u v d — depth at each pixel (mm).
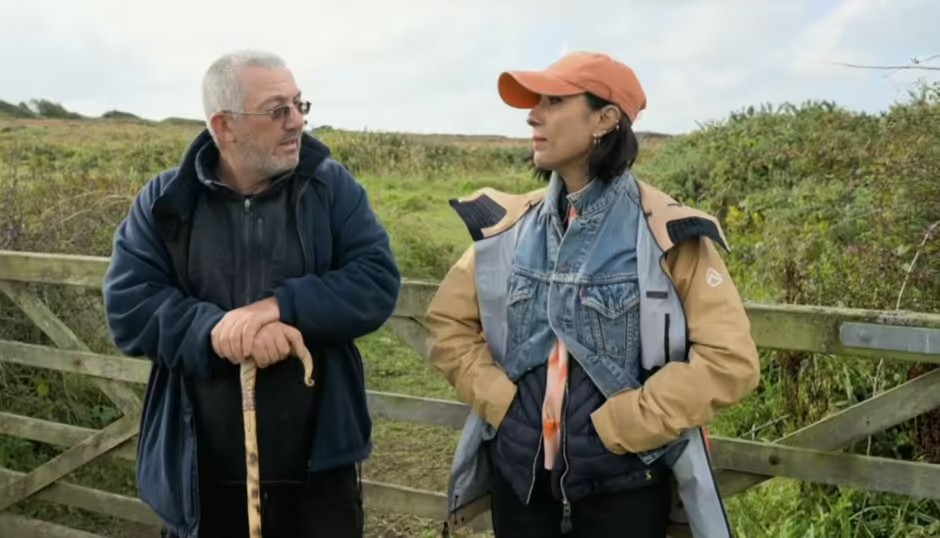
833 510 3154
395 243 9023
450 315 2297
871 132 8352
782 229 5812
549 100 2086
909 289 3674
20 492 3768
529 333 2152
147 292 2191
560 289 2096
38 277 3453
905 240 3939
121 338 2213
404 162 20000
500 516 2236
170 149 15281
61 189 6391
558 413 2088
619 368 2057
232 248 2197
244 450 2207
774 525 3227
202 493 2252
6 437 4270
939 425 3205
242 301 2193
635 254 2074
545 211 2186
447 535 2420
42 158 10727
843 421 2342
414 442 4855
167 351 2131
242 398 2123
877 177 4855
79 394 4551
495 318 2230
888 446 3383
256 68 2090
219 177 2240
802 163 9125
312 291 2133
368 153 20281
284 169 2150
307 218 2219
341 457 2262
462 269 2324
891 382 3480
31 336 4430
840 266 4145
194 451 2197
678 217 2051
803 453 2385
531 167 2299
